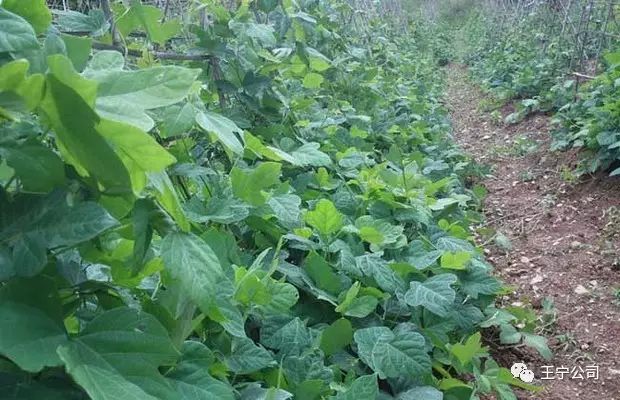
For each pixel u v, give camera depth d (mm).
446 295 2639
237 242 2748
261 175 2279
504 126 8852
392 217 3461
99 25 2188
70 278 1074
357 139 4715
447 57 18297
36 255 886
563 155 6598
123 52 2279
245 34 3342
